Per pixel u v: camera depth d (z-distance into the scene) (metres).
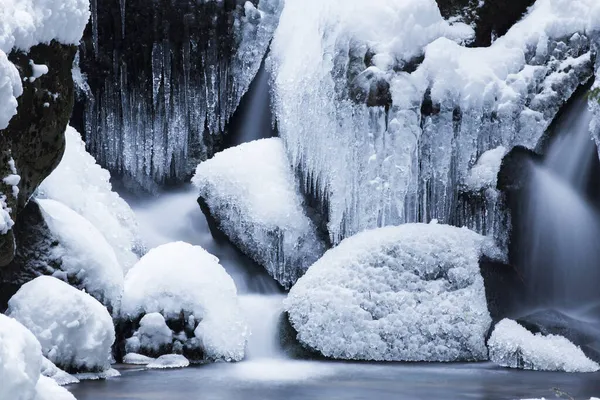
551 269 12.73
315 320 11.92
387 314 11.79
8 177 8.58
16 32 8.62
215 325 11.51
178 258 11.85
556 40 13.05
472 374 10.51
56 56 9.34
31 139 9.12
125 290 11.41
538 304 12.56
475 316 11.75
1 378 4.77
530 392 9.05
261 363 11.35
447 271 12.04
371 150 12.98
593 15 12.79
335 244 13.41
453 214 13.05
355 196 13.16
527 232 12.61
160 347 11.23
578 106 12.75
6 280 10.06
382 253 12.16
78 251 10.62
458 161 12.99
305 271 13.65
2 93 7.95
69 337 9.42
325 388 9.27
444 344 11.61
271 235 13.67
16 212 8.76
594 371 10.95
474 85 12.91
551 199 12.73
